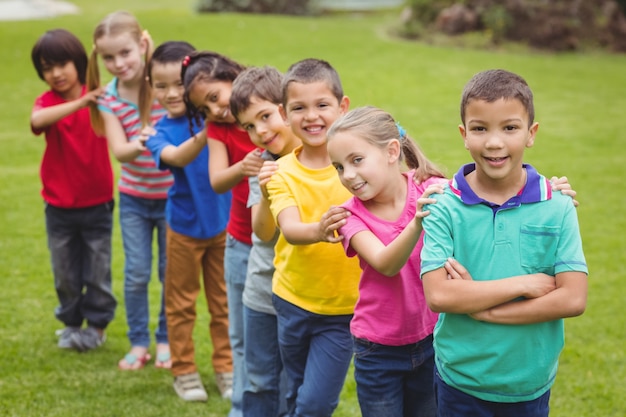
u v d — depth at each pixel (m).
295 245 2.91
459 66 13.27
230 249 3.55
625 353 4.35
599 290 5.24
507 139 2.21
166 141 3.89
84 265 4.52
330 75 2.93
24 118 10.02
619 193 7.40
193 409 3.81
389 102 10.77
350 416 3.70
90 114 4.32
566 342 4.50
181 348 3.96
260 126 3.16
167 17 16.80
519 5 16.11
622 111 10.90
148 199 4.33
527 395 2.37
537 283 2.28
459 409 2.43
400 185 2.70
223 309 4.03
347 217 2.63
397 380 2.73
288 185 2.94
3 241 6.13
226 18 16.70
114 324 4.89
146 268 4.35
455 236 2.34
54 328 4.73
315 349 3.02
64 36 4.36
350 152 2.57
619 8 17.50
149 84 4.13
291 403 3.21
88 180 4.36
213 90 3.45
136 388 4.02
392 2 21.88
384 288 2.66
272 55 13.18
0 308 4.95
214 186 3.42
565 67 13.96
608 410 3.71
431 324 2.72
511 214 2.31
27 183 7.64
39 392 3.92
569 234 2.30
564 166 8.25
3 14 18.80
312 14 19.45
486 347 2.33
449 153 8.48
